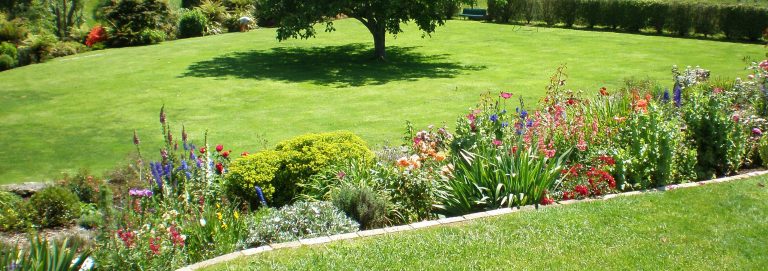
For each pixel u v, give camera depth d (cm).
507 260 496
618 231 549
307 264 501
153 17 2866
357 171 732
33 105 1662
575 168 677
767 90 896
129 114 1506
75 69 2194
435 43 2550
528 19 3114
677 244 520
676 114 784
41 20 3044
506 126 736
